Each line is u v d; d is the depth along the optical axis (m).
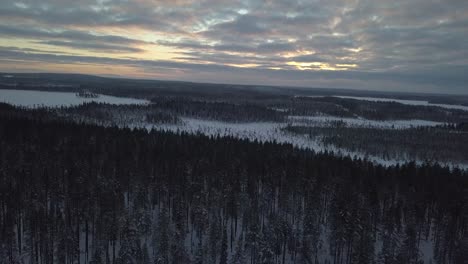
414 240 64.44
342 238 62.44
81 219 68.88
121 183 79.88
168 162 89.62
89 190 70.81
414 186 84.00
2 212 67.38
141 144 108.56
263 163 94.31
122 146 103.69
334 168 93.00
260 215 77.50
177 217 67.31
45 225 59.84
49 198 74.06
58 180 76.00
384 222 72.38
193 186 77.69
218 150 107.81
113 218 64.81
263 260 59.69
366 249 59.09
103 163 87.12
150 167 86.06
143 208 71.62
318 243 67.44
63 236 58.12
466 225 72.75
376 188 79.62
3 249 58.09
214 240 62.75
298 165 92.88
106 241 62.16
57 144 102.06
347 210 64.88
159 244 61.06
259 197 80.81
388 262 60.12
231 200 73.19
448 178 91.12
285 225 64.75
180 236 64.31
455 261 63.69
